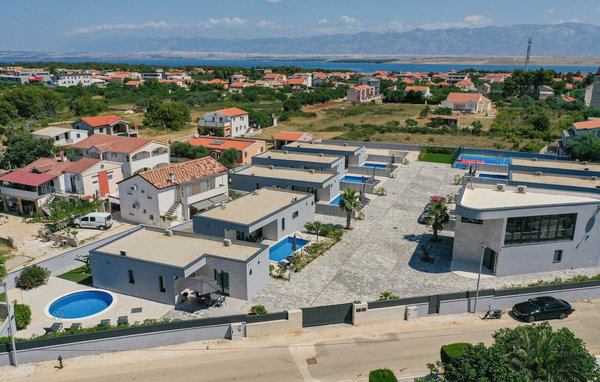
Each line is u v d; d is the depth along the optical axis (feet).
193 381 88.63
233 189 203.82
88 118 330.95
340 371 91.45
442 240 159.43
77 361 96.27
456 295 114.73
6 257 149.07
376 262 141.90
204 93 609.42
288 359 95.71
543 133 351.87
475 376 72.59
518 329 80.79
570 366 73.61
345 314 110.52
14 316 105.81
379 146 319.47
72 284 130.62
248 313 111.45
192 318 110.01
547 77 573.33
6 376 90.99
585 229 134.00
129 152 220.02
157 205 172.35
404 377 88.28
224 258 118.11
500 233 128.98
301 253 146.00
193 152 288.71
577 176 174.70
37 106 474.08
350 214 175.83
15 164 260.62
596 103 461.78
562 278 130.52
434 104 560.20
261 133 402.72
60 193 195.62
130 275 121.08
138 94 629.92
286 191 179.42
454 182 232.32
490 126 407.64
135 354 98.53
